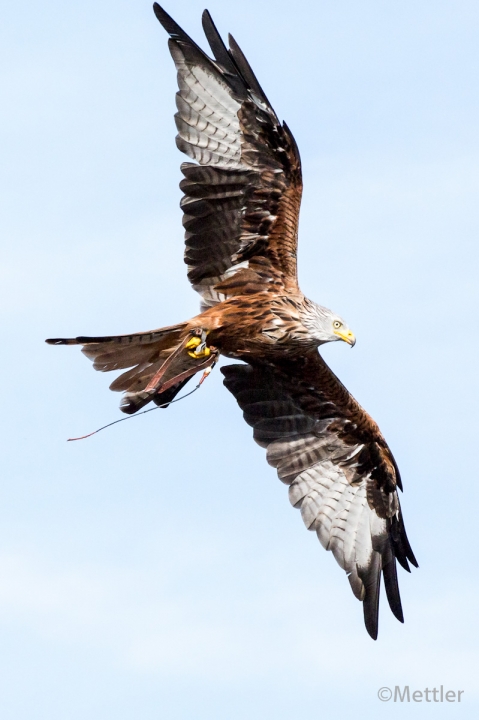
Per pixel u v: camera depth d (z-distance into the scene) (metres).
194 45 16.06
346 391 18.53
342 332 16.83
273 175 16.34
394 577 18.78
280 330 16.75
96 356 15.96
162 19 16.05
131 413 17.06
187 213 16.58
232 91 16.14
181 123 16.23
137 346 16.02
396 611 18.62
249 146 16.28
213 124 16.25
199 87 16.17
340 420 18.80
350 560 18.78
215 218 16.64
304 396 18.69
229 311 16.67
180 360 16.64
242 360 18.31
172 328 16.14
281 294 16.81
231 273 16.95
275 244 16.69
